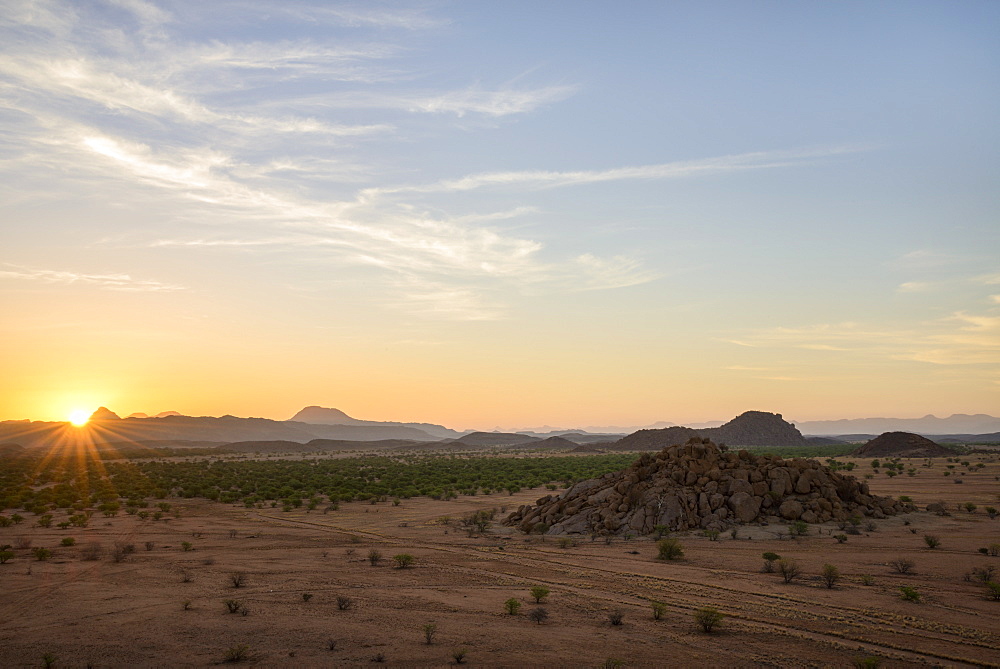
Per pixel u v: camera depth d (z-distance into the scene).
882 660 16.25
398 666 15.80
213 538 37.66
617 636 18.27
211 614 20.44
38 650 16.83
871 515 41.91
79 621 19.59
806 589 24.08
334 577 26.58
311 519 47.97
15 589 23.88
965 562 28.75
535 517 43.31
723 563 29.25
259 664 15.88
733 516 39.47
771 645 17.45
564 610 21.23
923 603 21.83
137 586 24.47
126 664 15.80
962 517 43.22
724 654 16.70
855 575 26.48
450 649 17.08
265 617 20.12
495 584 25.39
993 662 16.06
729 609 21.27
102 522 44.75
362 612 20.84
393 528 42.78
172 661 16.03
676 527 37.72
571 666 15.84
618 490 42.28
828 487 42.44
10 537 37.28
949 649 17.06
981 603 21.84
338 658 16.34
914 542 34.12
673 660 16.28
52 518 46.94
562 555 32.00
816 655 16.64
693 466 42.94
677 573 27.28
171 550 33.12
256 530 41.47
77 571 27.36
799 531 36.38
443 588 24.58
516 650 17.02
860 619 19.94
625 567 28.69
